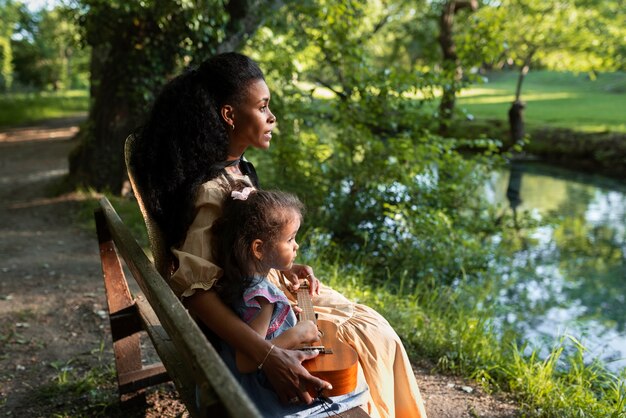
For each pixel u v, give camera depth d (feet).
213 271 6.45
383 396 7.29
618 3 52.54
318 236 21.70
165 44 28.32
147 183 7.13
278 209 6.54
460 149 55.72
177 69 29.09
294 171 24.95
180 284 6.56
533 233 29.99
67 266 20.38
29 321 15.24
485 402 11.21
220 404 4.65
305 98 26.68
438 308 17.75
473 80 25.95
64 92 150.92
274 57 27.96
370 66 25.55
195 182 6.87
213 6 26.66
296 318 7.34
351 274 18.99
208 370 4.67
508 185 42.39
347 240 23.79
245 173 7.81
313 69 29.48
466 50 26.11
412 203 24.22
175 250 6.78
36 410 10.71
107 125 29.68
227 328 6.33
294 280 8.11
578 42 52.44
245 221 6.46
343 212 23.97
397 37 68.80
